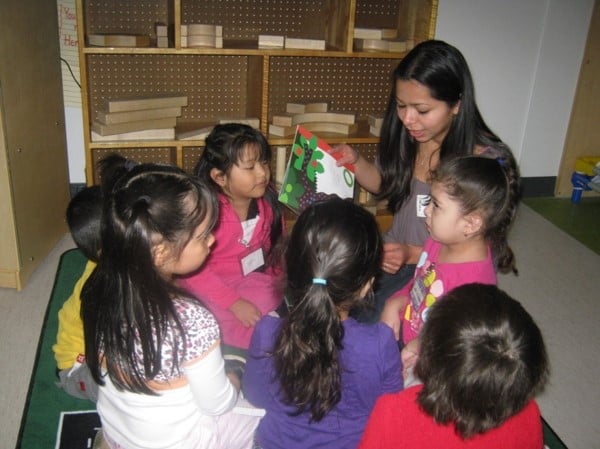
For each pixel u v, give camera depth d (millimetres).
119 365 1211
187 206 1194
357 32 2832
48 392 1963
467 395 1021
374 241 1283
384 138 2004
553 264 3098
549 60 3629
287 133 2840
